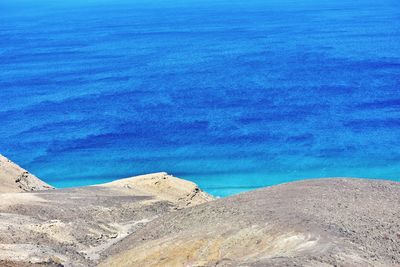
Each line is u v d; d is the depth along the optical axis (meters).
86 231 48.56
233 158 85.25
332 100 114.56
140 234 43.34
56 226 47.06
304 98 117.00
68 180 80.56
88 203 54.38
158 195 61.56
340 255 31.12
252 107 112.06
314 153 85.75
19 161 88.31
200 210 42.25
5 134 101.94
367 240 33.59
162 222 43.41
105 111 114.75
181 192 63.34
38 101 125.12
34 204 51.41
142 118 108.50
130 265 37.34
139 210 56.06
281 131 96.44
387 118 101.75
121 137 98.00
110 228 50.94
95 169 84.19
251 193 42.69
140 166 84.75
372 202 39.16
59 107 119.38
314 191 40.78
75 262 40.31
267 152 86.75
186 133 98.06
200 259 34.97
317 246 32.03
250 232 35.53
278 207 38.34
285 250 32.38
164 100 120.81
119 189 60.91
